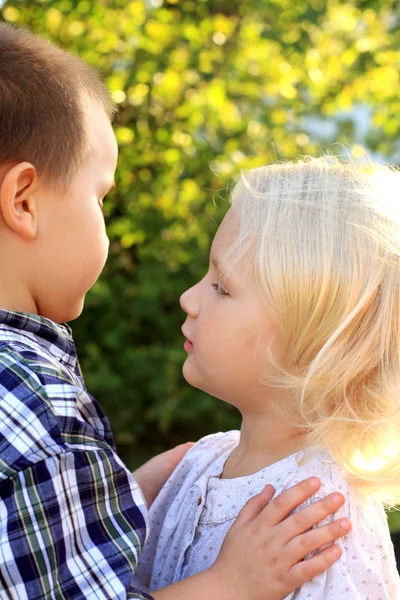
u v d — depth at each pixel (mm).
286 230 1041
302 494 997
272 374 1037
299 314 1027
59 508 933
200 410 2471
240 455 1089
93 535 956
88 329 2590
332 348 1022
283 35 2744
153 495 1184
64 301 1047
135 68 2611
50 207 1024
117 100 2434
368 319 1032
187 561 1064
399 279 1035
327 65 2877
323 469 1026
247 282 1046
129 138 2574
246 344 1043
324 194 1057
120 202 2684
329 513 992
